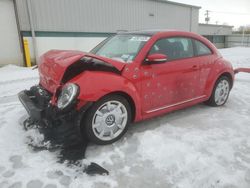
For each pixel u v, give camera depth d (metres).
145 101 3.13
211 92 4.11
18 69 9.32
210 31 28.06
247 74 7.57
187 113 3.94
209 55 4.00
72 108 2.50
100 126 2.76
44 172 2.32
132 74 2.93
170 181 2.23
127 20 15.01
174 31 3.58
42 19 11.19
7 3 9.93
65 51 3.02
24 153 2.64
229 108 4.25
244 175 2.30
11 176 2.26
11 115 3.79
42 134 2.96
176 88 3.47
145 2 15.78
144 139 2.95
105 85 2.66
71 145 2.81
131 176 2.29
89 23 13.09
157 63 3.05
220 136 3.08
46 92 2.91
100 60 2.73
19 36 10.41
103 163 2.49
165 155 2.62
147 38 3.29
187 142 2.90
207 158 2.55
